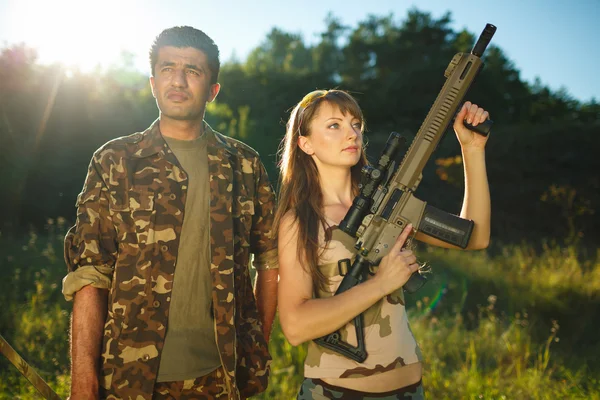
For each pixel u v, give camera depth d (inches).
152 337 96.1
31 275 292.5
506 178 631.8
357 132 100.6
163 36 101.7
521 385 186.2
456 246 98.3
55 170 489.7
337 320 88.3
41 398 161.9
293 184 102.0
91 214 96.8
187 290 99.7
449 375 195.5
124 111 545.6
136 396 94.7
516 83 997.8
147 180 99.4
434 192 612.4
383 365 91.8
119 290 96.1
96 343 94.5
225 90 858.8
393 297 95.5
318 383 93.2
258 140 685.9
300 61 1390.3
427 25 1035.9
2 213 447.8
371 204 97.1
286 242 98.0
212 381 101.5
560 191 547.2
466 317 276.1
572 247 382.9
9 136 456.8
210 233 100.8
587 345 239.3
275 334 218.1
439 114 97.8
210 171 103.3
